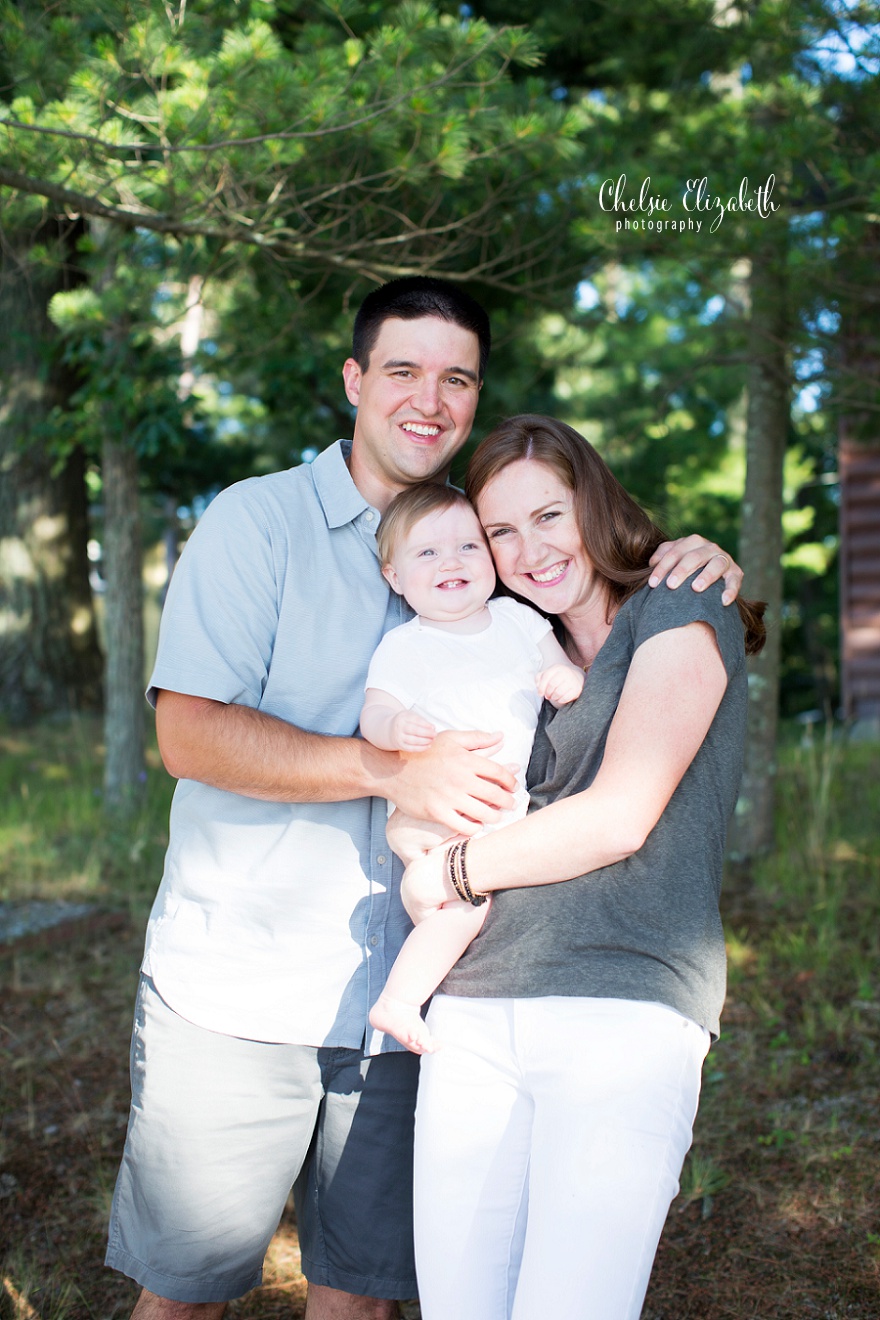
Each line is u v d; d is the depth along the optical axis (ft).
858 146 14.12
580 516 6.29
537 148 12.45
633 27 18.29
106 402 19.13
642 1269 5.01
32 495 30.12
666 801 5.44
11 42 9.96
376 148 12.12
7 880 17.10
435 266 14.92
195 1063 6.22
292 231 12.57
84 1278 8.42
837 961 13.16
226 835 6.31
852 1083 10.55
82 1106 10.75
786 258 13.60
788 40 13.76
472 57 10.71
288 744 6.03
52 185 10.71
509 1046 5.58
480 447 6.56
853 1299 7.76
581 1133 5.16
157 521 60.39
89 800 20.40
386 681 6.32
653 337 46.44
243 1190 6.30
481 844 5.68
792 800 19.20
